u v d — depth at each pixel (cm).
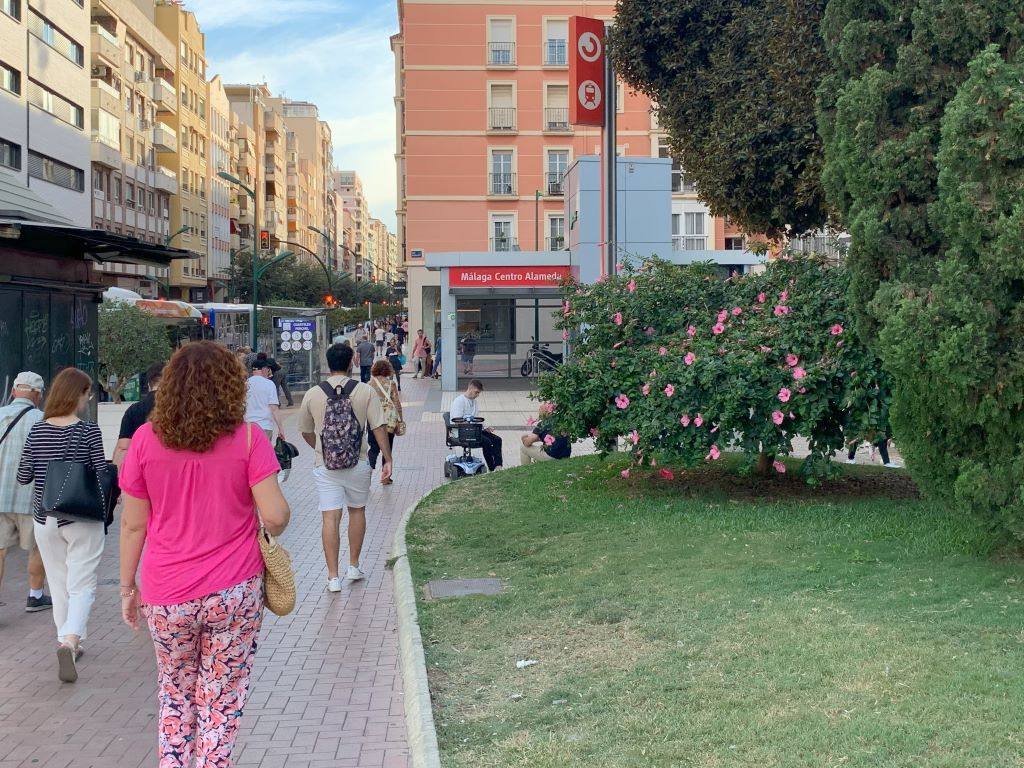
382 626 688
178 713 389
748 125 1286
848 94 740
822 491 1067
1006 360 614
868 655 505
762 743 408
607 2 4922
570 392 1046
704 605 628
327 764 457
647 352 1046
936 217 661
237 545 381
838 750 394
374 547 962
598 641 579
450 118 4903
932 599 608
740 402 920
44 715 527
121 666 609
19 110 3666
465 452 1416
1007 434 643
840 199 787
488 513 1029
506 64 4903
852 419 916
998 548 725
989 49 606
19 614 721
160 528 379
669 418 959
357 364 3681
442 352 3161
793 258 1027
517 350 3350
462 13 4884
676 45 1419
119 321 2270
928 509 919
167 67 6122
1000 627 543
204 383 376
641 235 3141
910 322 636
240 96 9431
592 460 1352
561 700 486
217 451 379
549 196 4922
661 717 446
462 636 615
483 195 4922
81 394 629
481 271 3097
